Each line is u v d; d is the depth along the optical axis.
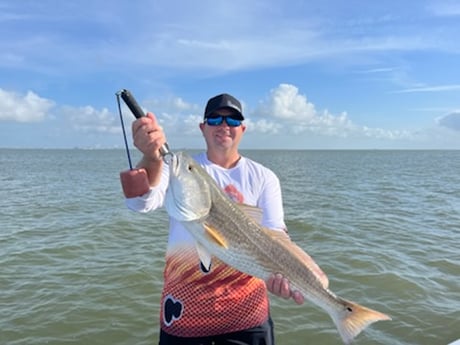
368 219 16.12
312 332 6.55
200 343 3.30
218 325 3.30
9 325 6.73
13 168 57.38
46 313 7.16
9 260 10.14
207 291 3.28
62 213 17.56
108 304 7.56
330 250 11.10
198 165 3.00
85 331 6.61
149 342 6.35
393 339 6.29
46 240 12.30
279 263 3.15
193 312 3.28
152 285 8.49
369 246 11.62
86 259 10.33
